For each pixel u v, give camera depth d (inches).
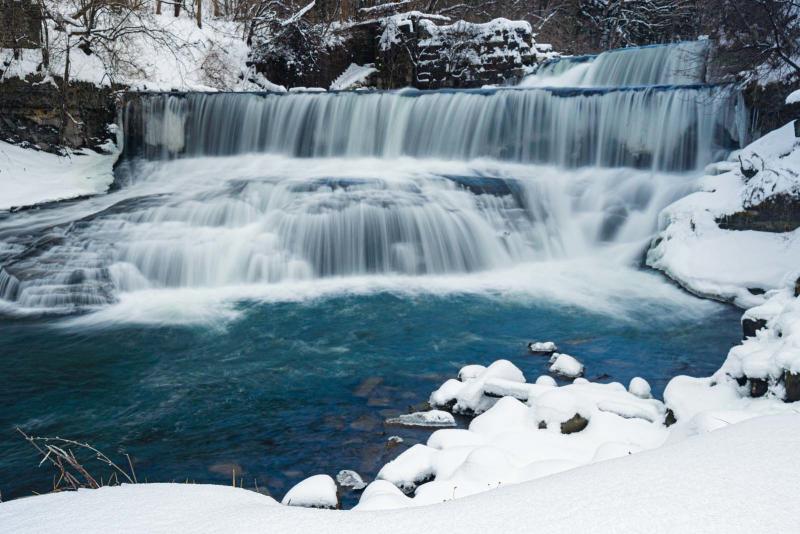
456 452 198.8
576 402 225.8
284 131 725.3
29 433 255.0
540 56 963.3
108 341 359.3
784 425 91.7
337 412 269.6
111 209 517.7
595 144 621.0
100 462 231.0
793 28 515.2
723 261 436.8
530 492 78.6
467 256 502.9
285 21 938.7
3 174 626.8
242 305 420.2
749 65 551.5
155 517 82.9
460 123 677.3
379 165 676.1
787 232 430.3
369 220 496.1
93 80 728.3
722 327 374.9
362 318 395.2
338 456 230.4
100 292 422.0
